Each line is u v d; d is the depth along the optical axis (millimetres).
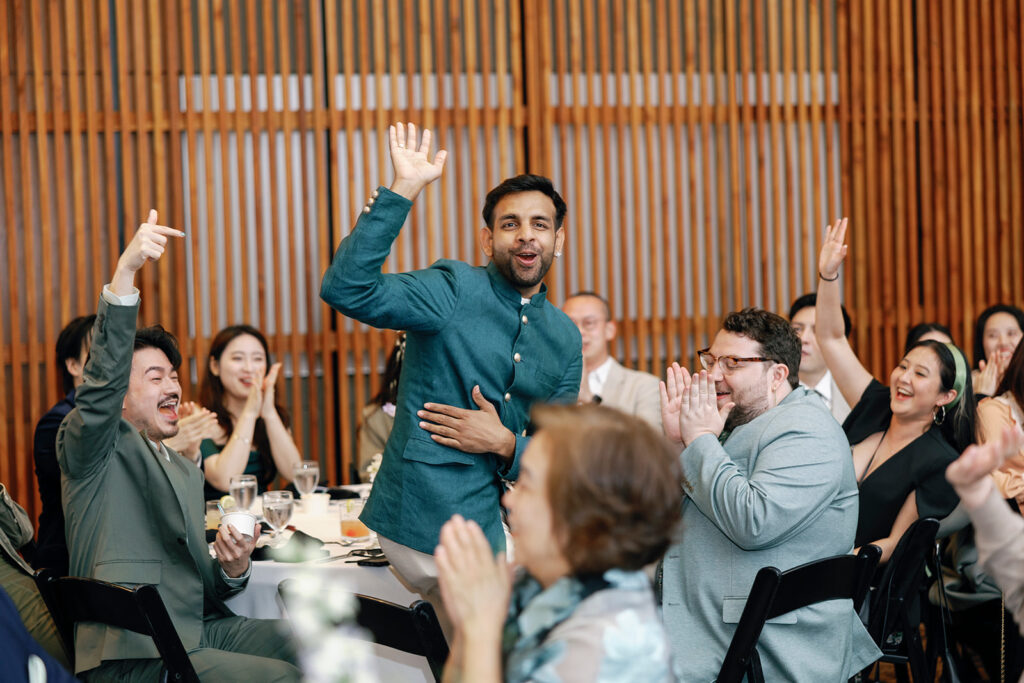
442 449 2311
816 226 5703
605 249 5602
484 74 5410
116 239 5180
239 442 3939
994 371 4211
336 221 5367
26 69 5062
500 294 2357
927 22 5758
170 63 5156
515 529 1192
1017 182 5883
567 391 2561
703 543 2400
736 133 5617
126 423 2510
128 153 5164
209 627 2727
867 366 5789
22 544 2963
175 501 2473
